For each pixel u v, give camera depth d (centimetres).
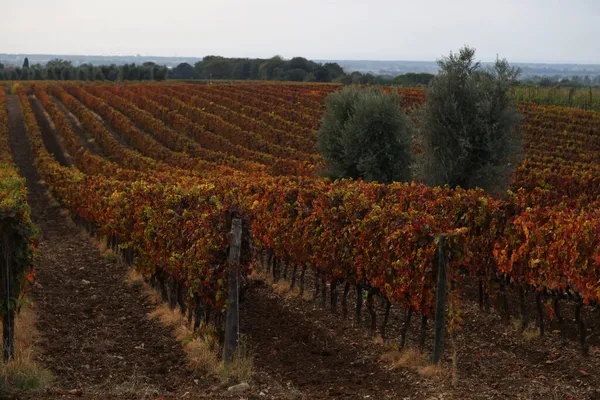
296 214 1283
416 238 858
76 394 680
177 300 1146
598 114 5234
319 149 2589
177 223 1078
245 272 877
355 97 2525
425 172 2148
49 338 949
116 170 2805
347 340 966
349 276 1057
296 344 941
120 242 1659
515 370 811
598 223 937
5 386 672
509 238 1058
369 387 749
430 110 2117
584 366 821
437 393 713
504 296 1050
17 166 4022
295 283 1355
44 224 2514
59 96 8331
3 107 6569
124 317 1114
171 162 3619
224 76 17350
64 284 1357
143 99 6612
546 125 4803
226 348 804
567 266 938
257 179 1939
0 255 784
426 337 977
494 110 2050
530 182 2527
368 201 1204
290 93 7281
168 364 845
